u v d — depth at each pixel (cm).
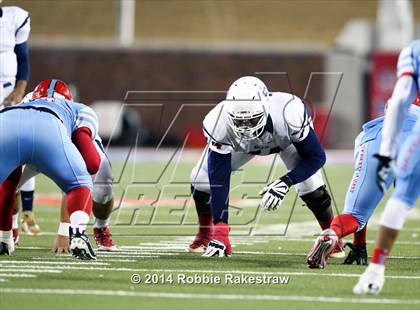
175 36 9569
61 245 2281
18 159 2039
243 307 1573
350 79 8019
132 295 1680
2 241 2239
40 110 2069
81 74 9012
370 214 2105
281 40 9512
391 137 1669
